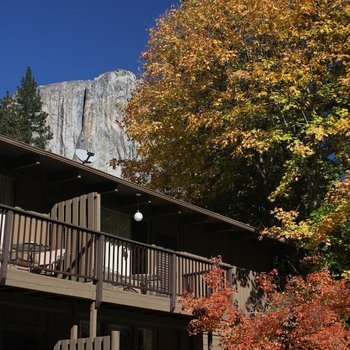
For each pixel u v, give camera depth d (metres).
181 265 15.59
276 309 13.10
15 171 14.09
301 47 21.06
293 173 19.17
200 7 23.94
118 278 13.80
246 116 20.16
